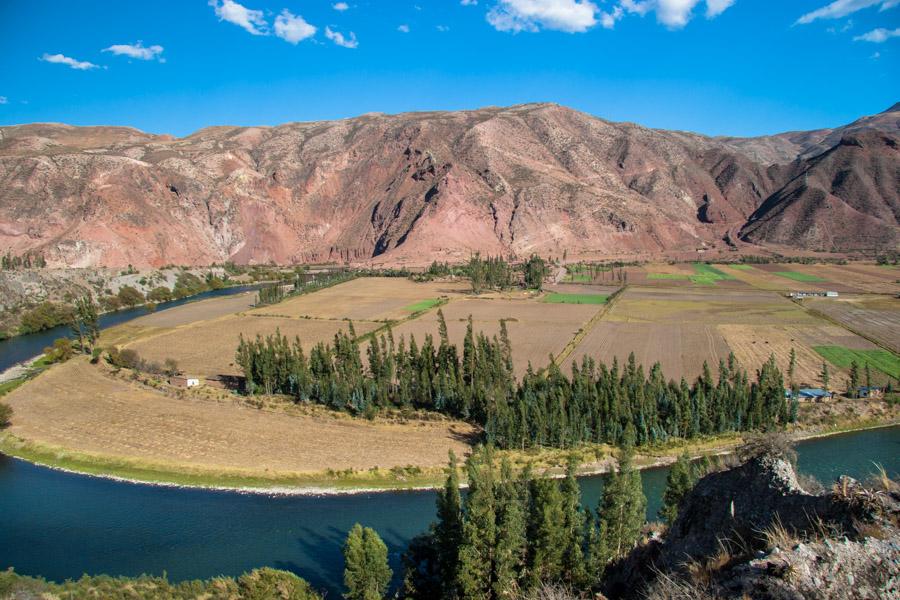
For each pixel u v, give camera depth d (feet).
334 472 263.08
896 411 332.39
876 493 65.67
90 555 202.08
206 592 165.89
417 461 274.57
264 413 334.03
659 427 298.35
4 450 293.02
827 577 54.44
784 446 89.97
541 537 146.92
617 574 118.21
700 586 62.75
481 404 320.50
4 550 205.16
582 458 275.59
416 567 169.99
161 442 295.69
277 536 215.31
